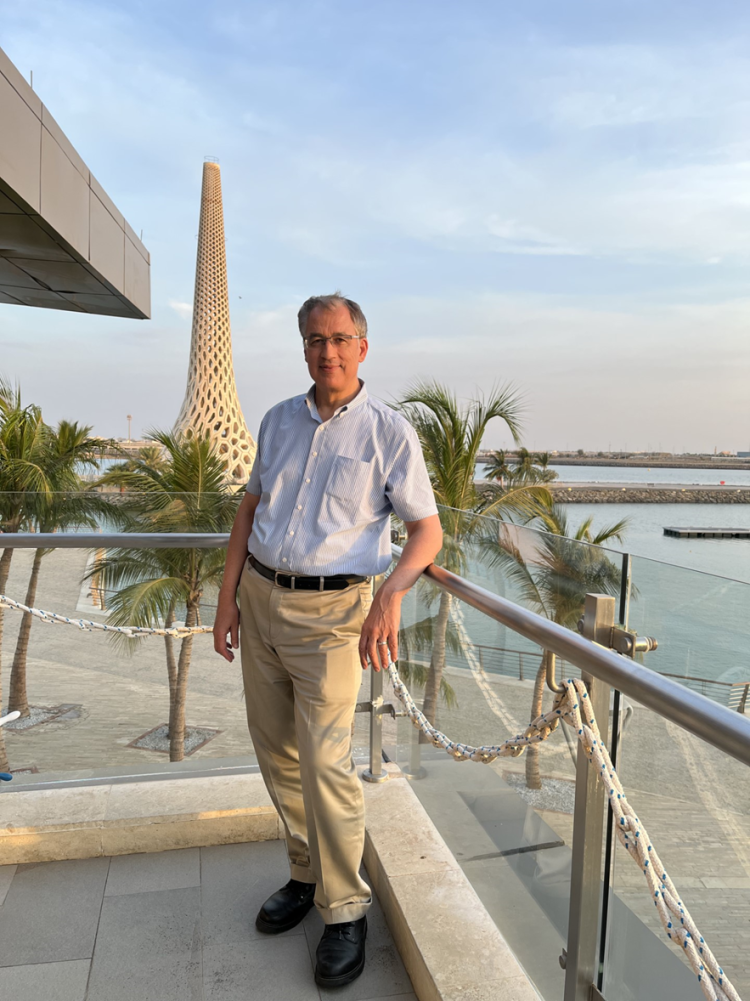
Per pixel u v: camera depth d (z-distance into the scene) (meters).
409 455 1.41
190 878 1.74
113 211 9.34
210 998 1.36
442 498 10.09
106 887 1.70
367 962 1.47
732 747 0.64
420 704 1.94
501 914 1.42
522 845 1.34
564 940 1.19
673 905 0.77
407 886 1.55
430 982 1.29
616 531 13.30
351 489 1.42
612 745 1.04
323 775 1.40
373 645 1.33
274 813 1.88
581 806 1.04
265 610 1.48
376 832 1.76
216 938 1.53
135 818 1.82
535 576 1.33
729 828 0.83
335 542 1.42
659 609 1.03
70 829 1.79
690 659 1.02
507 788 1.41
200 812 1.85
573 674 1.21
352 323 1.42
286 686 1.55
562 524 11.19
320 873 1.43
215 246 52.53
